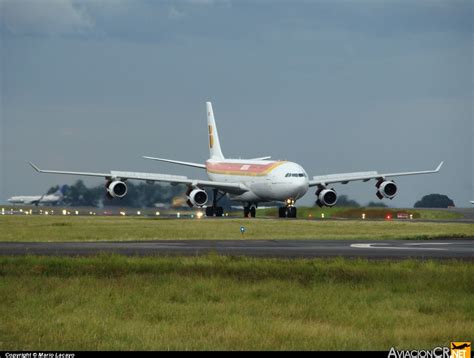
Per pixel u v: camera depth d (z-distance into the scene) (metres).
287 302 61.50
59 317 56.22
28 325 53.50
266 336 50.31
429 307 59.38
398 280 71.44
